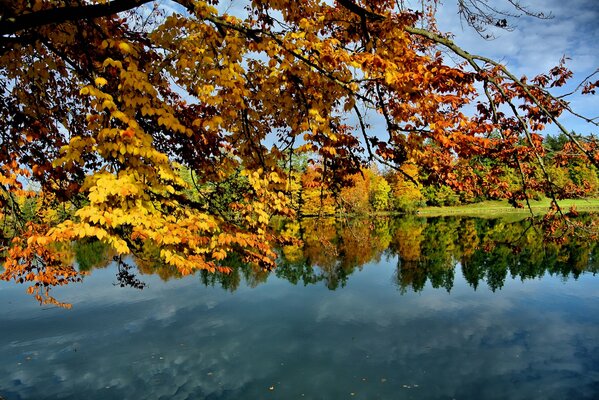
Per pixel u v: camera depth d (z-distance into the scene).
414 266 25.58
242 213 5.27
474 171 6.39
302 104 5.20
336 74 4.61
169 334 14.48
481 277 22.20
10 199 6.10
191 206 5.04
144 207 3.78
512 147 5.52
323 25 4.66
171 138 5.88
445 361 11.84
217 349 13.02
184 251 4.37
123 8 4.11
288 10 4.87
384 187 63.19
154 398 10.11
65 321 16.08
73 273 7.19
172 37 4.56
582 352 12.27
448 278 22.17
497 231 39.38
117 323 15.73
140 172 3.78
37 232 5.79
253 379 10.96
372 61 4.21
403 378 10.85
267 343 13.45
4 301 19.25
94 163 5.66
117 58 5.26
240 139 5.54
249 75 5.31
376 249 32.00
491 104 4.72
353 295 19.16
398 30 4.62
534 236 35.28
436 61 4.44
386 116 5.00
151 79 5.41
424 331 14.29
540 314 15.91
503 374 10.98
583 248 30.47
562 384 10.42
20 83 5.77
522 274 22.64
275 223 48.72
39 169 5.25
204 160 5.95
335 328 14.72
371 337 13.81
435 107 4.45
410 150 5.07
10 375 11.52
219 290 20.62
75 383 10.99
